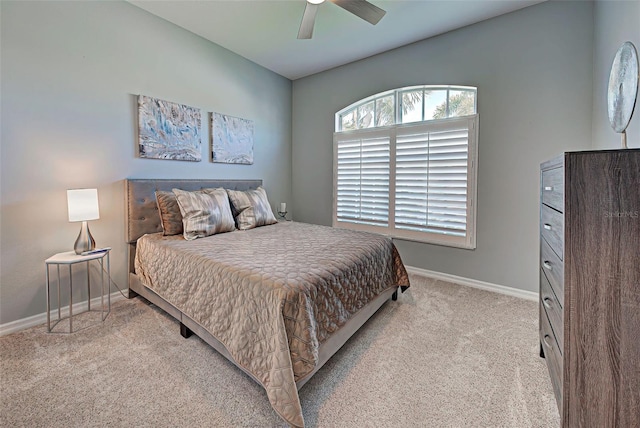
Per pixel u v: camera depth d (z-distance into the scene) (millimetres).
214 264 1796
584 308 1052
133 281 2639
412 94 3373
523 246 2725
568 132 2451
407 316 2359
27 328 2129
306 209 4473
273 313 1375
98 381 1568
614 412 1027
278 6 2607
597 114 2201
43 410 1366
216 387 1537
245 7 2631
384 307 2527
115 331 2098
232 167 3660
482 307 2527
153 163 2850
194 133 3162
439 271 3246
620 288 995
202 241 2426
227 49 3475
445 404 1432
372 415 1362
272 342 1357
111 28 2496
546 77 2523
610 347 1021
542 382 1578
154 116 2803
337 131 4055
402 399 1463
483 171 2889
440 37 3062
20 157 2080
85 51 2357
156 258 2273
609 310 1015
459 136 2994
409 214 3396
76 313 2377
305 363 1361
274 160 4266
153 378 1601
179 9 2676
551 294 1390
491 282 2922
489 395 1489
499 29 2721
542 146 2574
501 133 2766
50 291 2264
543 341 1675
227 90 3520
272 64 3889
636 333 982
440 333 2096
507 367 1709
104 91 2480
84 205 2152
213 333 1675
